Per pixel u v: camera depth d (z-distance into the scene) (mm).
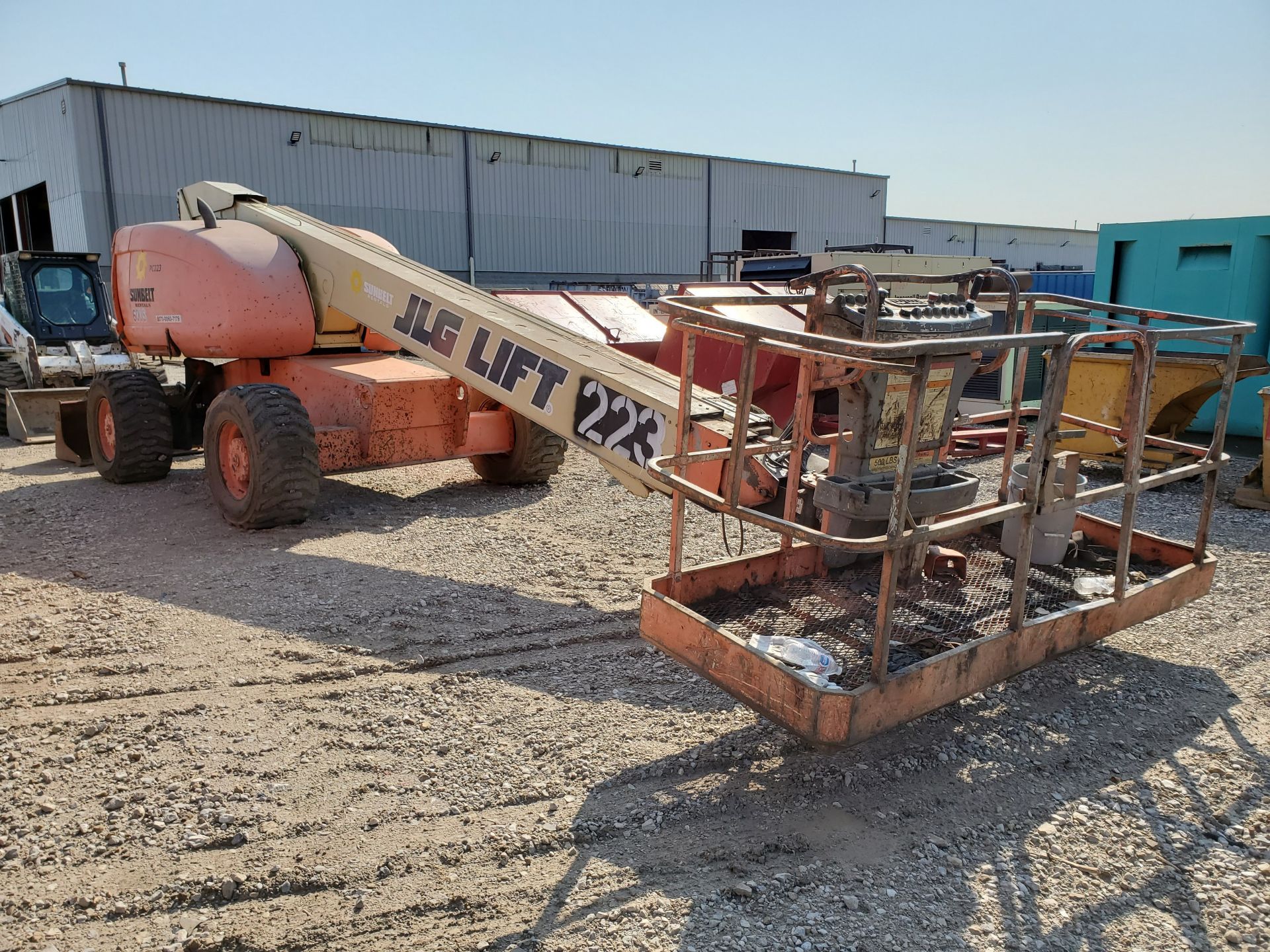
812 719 2857
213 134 24172
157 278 7152
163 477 7953
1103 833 2936
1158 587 3859
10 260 11961
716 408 4188
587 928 2465
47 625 4582
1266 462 7105
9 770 3262
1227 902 2621
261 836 2879
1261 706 3828
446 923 2494
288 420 6125
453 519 6777
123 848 2824
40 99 23375
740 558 3963
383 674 4086
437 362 5543
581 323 9352
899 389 3334
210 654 4254
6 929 2475
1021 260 51219
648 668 4156
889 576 2805
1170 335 3467
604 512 7039
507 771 3273
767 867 2738
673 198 33781
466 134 28438
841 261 14227
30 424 10680
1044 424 3078
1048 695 3910
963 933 2469
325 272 6668
